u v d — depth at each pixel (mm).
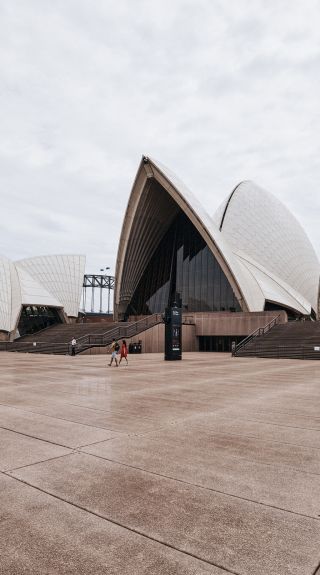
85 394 10492
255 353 28172
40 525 3512
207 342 41719
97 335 34125
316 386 12312
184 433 6578
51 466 4961
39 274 56656
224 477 4629
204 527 3486
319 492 4238
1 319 42375
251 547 3178
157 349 35062
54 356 28047
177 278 50156
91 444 5906
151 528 3463
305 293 59250
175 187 40125
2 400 9523
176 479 4562
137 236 46469
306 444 6004
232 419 7633
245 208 57281
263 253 54844
